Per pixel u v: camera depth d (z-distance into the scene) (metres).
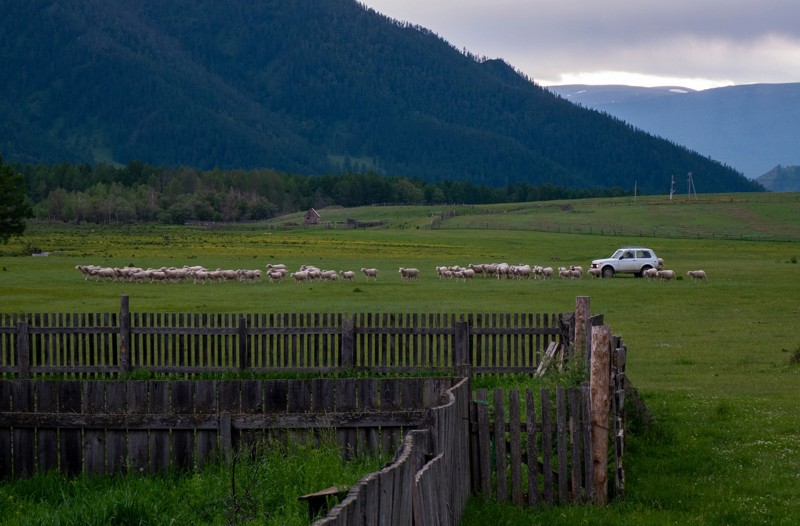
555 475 24.80
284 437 26.30
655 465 28.67
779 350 61.38
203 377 45.06
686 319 82.25
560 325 44.34
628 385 32.69
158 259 181.75
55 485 25.50
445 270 140.25
